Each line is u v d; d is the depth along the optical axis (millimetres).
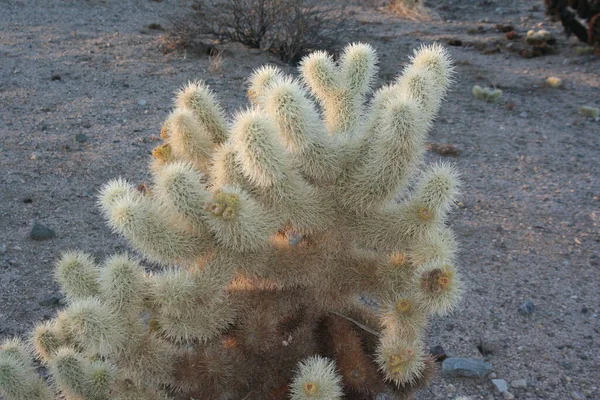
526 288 2043
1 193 2412
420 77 1325
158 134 3059
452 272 1254
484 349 1800
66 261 1340
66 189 2490
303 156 1281
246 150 1227
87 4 5465
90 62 4016
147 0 5848
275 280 1354
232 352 1330
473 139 3365
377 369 1366
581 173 2973
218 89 3697
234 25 4414
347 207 1326
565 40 5375
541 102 4012
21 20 4812
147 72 3918
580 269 2160
